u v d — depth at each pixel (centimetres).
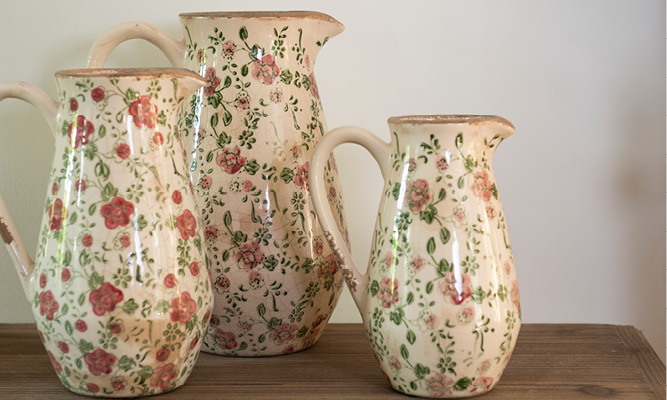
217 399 64
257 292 72
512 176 93
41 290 63
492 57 91
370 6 90
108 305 60
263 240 71
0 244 94
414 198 63
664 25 90
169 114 64
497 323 63
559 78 91
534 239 94
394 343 64
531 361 74
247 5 90
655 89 91
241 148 71
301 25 73
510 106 91
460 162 63
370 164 93
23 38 91
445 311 62
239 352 75
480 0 90
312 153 69
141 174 62
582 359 75
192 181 72
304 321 75
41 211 93
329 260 75
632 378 69
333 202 75
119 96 61
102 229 61
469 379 63
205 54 72
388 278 64
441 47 91
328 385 68
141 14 90
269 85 72
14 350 78
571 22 90
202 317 65
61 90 63
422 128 63
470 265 62
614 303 95
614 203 93
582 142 92
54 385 68
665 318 94
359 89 91
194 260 64
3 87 63
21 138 92
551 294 95
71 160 62
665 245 93
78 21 91
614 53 91
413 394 65
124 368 62
